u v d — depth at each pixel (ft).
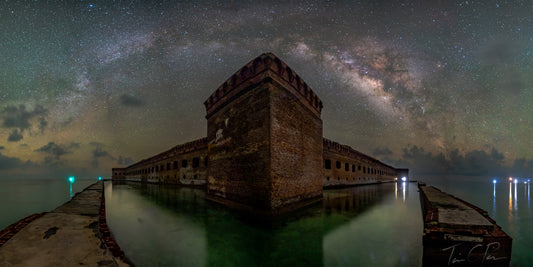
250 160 32.81
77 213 23.17
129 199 51.11
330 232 24.26
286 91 34.58
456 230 17.84
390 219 31.53
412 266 16.67
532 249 23.41
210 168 47.03
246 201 33.09
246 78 35.53
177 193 61.82
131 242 21.31
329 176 75.20
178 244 20.67
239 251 19.01
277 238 22.22
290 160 34.45
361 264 16.84
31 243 14.21
